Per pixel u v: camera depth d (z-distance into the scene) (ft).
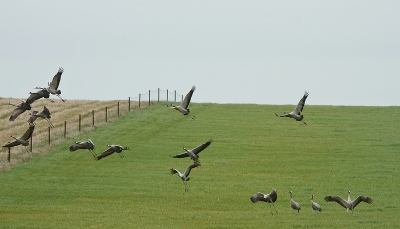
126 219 131.95
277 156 204.33
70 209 141.28
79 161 190.29
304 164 194.49
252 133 236.22
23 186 161.48
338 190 163.63
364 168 189.37
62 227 124.47
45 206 143.74
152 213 138.31
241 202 151.02
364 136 232.94
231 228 124.57
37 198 151.23
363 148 215.31
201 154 205.36
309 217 135.33
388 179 176.24
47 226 125.18
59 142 208.85
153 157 199.52
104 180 170.81
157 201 150.92
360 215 137.69
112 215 135.74
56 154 195.62
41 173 175.42
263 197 114.21
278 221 130.93
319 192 161.38
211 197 155.43
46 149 199.41
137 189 162.20
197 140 223.51
